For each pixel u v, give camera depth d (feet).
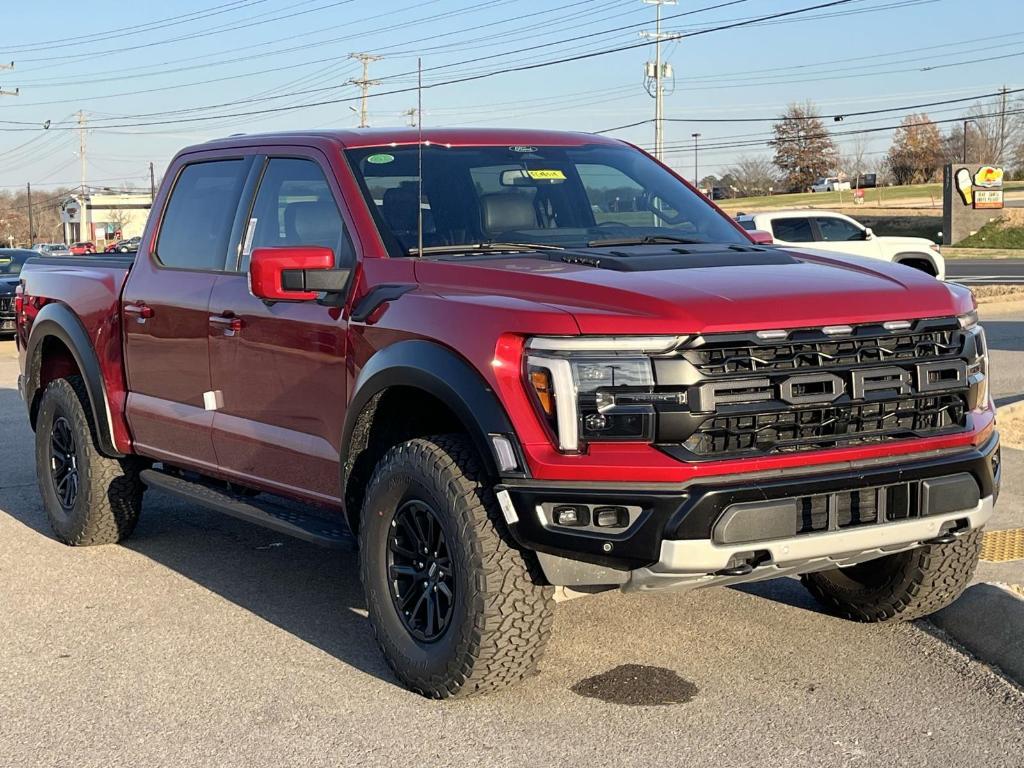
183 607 18.24
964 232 193.57
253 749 13.14
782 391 12.86
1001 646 15.24
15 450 31.63
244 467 18.01
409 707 14.20
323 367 15.96
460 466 13.64
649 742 13.06
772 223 71.92
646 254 15.21
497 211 16.87
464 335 13.56
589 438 12.73
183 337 18.88
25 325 23.34
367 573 14.85
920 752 12.69
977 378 14.21
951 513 13.74
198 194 19.70
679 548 12.43
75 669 15.69
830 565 13.87
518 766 12.55
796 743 12.96
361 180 16.63
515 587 13.42
